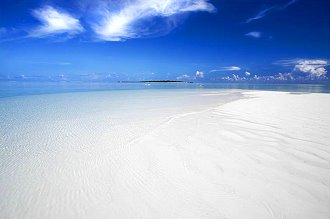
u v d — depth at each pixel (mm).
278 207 2705
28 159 4184
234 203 2795
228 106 11164
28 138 5535
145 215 2615
